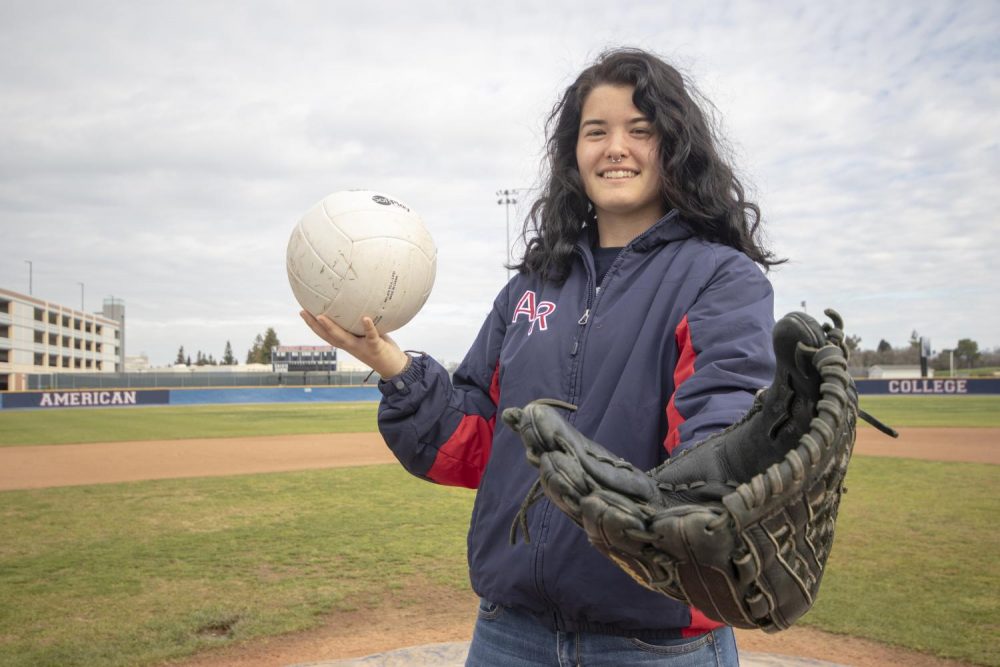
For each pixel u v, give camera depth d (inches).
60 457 663.1
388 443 91.0
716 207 78.9
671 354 72.4
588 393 75.4
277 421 1178.0
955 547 289.9
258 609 228.1
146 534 333.1
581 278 83.7
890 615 213.9
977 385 1939.0
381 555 294.0
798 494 40.3
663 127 77.5
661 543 38.4
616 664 71.9
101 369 4335.6
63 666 184.1
